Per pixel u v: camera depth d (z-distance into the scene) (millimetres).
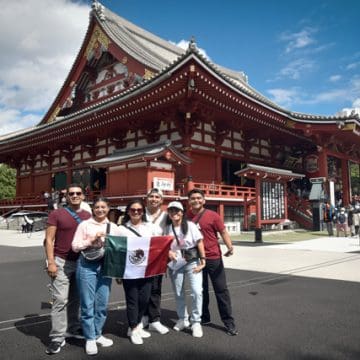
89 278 4859
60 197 29797
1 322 6039
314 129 25500
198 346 4875
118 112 24812
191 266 5418
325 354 4535
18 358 4578
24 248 17516
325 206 23203
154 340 5141
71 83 35281
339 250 14609
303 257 12836
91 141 32031
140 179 20875
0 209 39375
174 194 21438
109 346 4938
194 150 24234
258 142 30609
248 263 11695
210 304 7031
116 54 30719
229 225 24344
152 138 26812
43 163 38875
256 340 5039
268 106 24250
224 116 24453
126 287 5195
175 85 20375
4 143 37281
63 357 4609
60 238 5055
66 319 4949
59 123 29438
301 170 33125
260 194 20062
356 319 5902
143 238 5117
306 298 7242
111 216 6863
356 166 58344
